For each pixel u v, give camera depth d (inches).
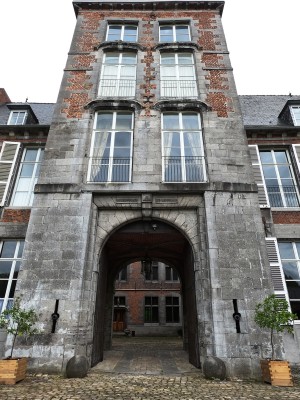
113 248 457.7
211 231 338.0
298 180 431.8
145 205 355.9
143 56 482.0
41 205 349.4
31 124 478.0
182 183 363.3
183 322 528.1
